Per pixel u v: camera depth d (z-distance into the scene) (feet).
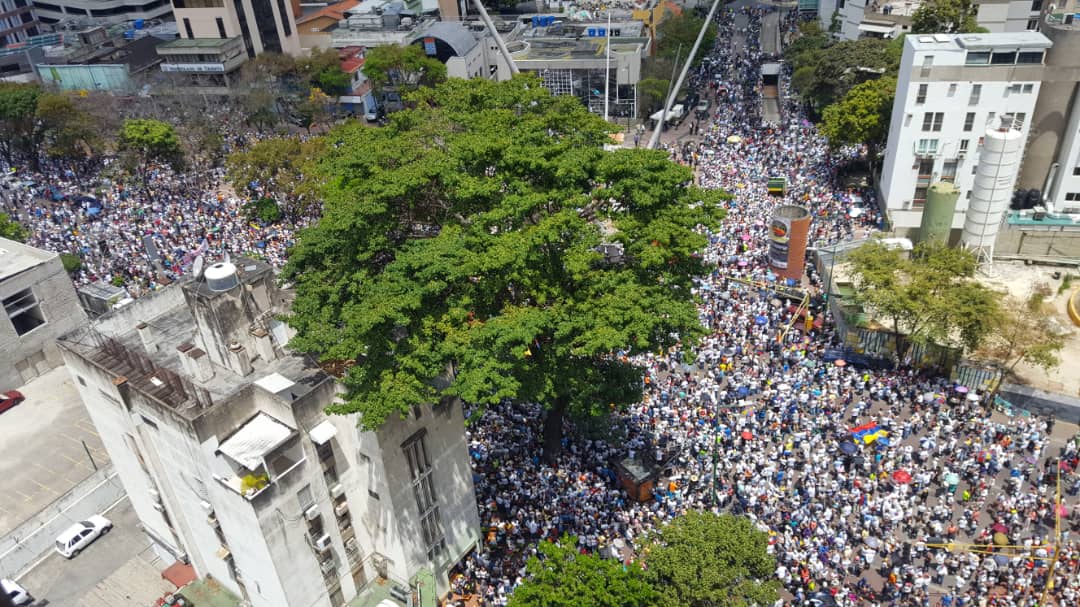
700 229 333.42
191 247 347.15
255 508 152.56
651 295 183.62
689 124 493.36
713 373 252.83
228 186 434.30
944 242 294.87
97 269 337.52
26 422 253.03
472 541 197.36
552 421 217.97
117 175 439.63
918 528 198.80
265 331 173.17
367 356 163.63
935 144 328.90
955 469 214.69
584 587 147.43
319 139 377.71
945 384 249.75
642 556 176.04
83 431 248.93
